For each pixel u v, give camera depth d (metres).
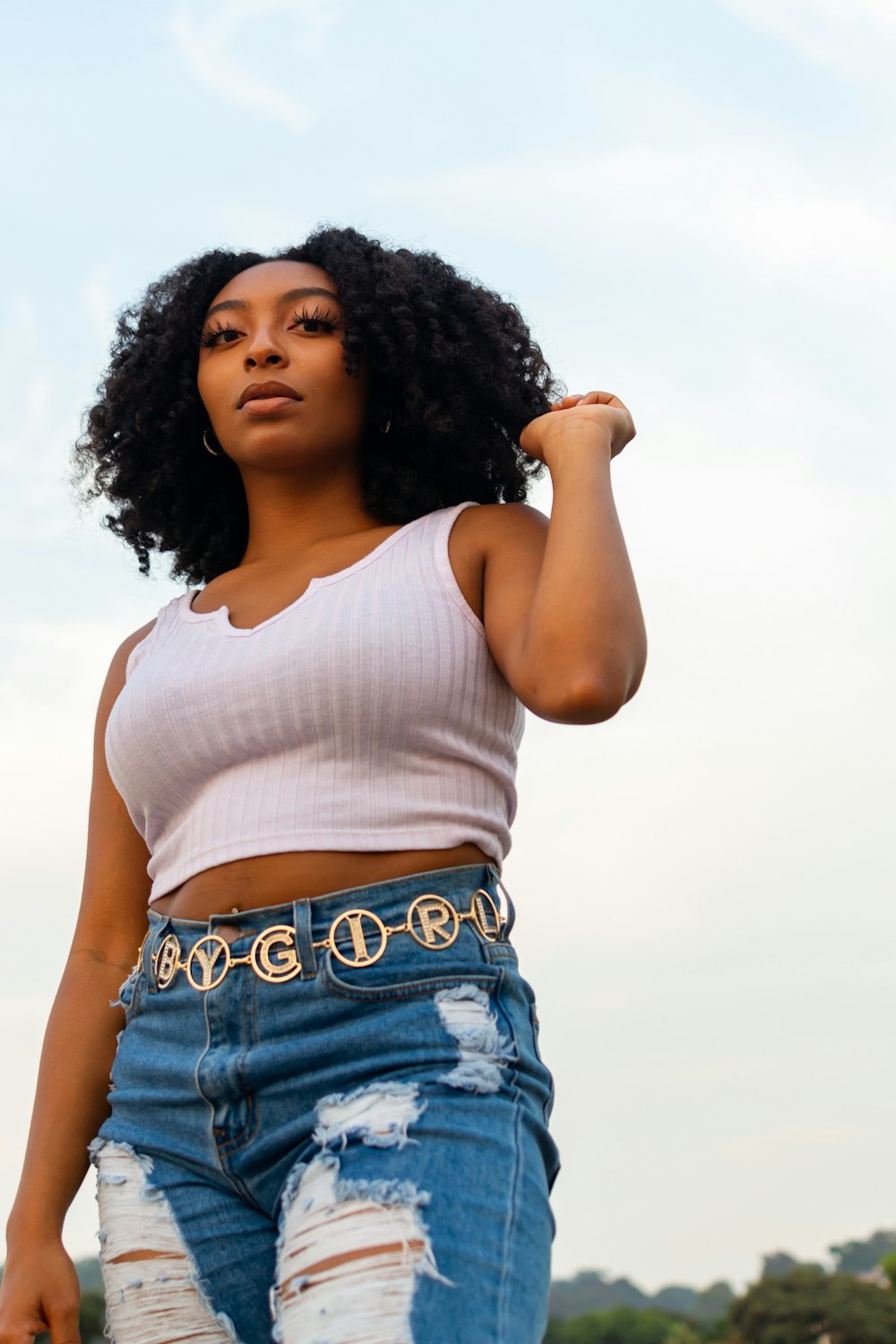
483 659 2.14
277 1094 1.92
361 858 2.01
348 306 2.54
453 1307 1.65
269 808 2.05
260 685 2.07
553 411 2.26
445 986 1.92
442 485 2.68
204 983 2.00
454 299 2.70
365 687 2.05
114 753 2.25
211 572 2.93
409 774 2.07
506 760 2.20
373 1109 1.83
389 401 2.60
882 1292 49.25
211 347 2.59
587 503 2.08
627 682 2.00
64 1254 2.21
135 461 2.92
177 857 2.16
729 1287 75.31
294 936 1.95
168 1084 2.02
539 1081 1.98
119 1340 2.01
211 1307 1.96
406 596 2.15
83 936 2.43
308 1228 1.75
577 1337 69.81
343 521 2.52
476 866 2.05
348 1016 1.91
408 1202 1.71
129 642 2.55
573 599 1.98
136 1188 2.04
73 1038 2.34
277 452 2.45
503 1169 1.78
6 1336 2.11
